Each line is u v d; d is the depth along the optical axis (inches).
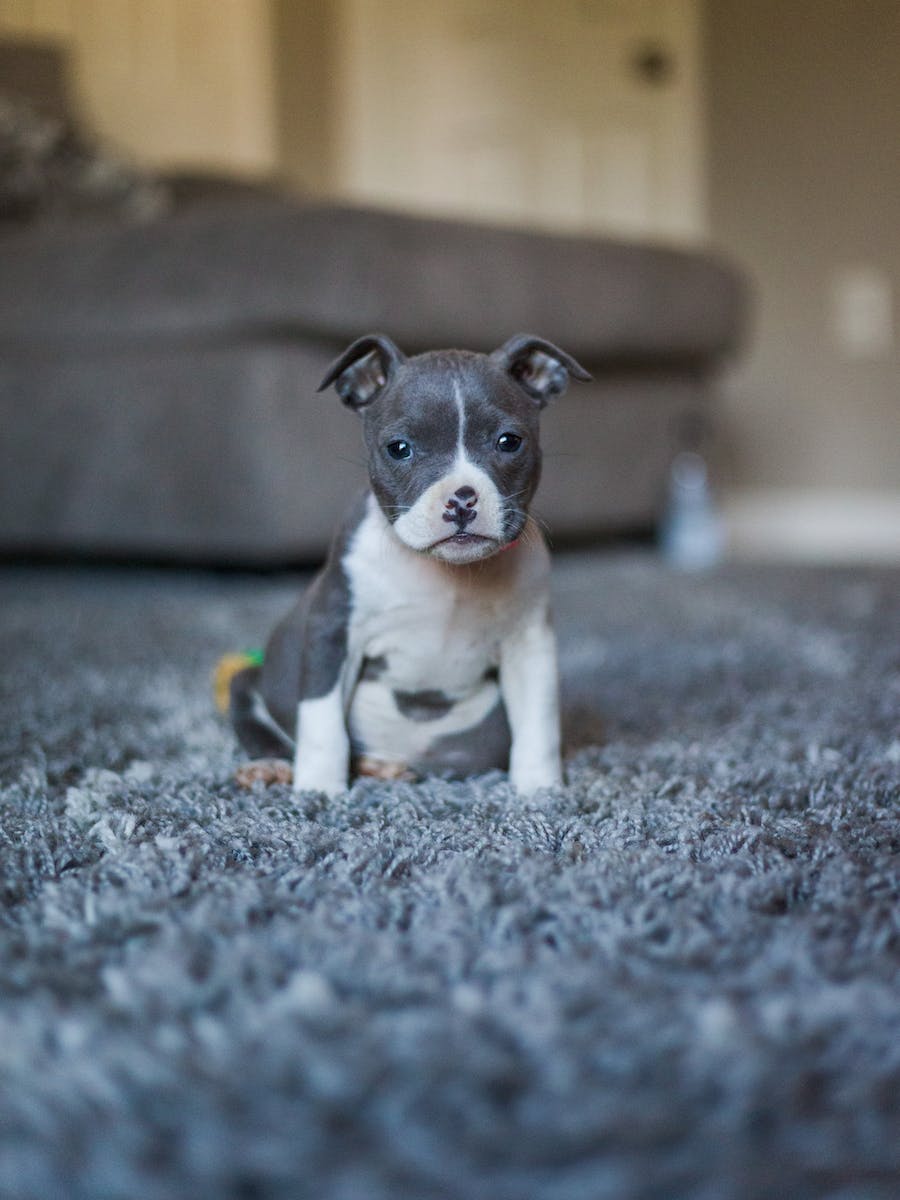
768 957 36.1
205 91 219.9
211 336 126.7
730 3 213.2
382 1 226.8
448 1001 33.1
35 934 37.5
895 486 210.5
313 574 136.9
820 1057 30.2
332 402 128.1
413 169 230.8
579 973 34.3
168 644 97.8
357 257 121.3
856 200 208.2
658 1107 27.8
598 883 40.7
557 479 153.2
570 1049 29.8
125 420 133.0
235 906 39.4
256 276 122.4
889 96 204.7
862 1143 27.4
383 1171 25.7
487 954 35.6
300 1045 29.7
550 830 48.1
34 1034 31.2
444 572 53.7
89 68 211.6
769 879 41.7
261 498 125.0
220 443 126.2
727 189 215.9
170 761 62.7
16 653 94.0
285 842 46.9
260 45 221.1
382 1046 30.0
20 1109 28.3
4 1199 26.1
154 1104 28.0
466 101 227.9
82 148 171.6
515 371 56.1
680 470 170.9
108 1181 25.9
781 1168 26.3
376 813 51.3
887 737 67.0
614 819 50.1
